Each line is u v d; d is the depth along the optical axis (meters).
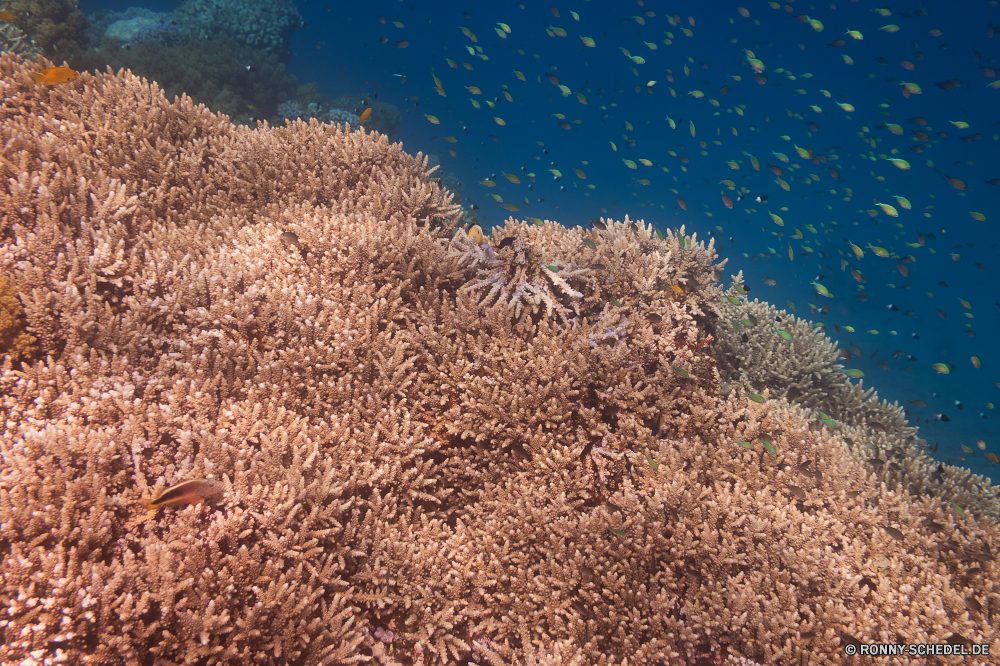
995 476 14.65
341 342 3.71
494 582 3.26
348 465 3.19
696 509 3.51
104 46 15.61
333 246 4.31
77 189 3.97
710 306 5.32
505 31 10.02
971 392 20.45
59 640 2.04
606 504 3.51
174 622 2.26
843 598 3.39
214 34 19.22
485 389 3.83
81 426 2.78
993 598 3.90
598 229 6.03
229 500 2.62
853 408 6.62
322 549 2.68
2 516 2.27
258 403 3.18
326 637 2.54
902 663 3.12
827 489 4.13
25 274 3.18
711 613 3.21
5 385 2.88
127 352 3.31
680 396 4.37
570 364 4.01
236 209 5.08
